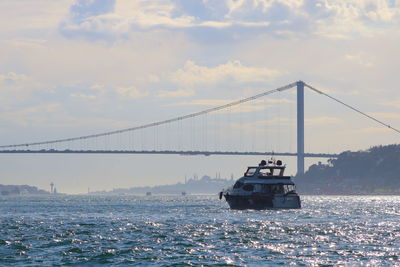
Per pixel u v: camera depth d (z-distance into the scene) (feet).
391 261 394.93
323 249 444.96
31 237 519.60
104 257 407.03
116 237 518.37
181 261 392.06
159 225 627.46
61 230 581.53
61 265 381.19
